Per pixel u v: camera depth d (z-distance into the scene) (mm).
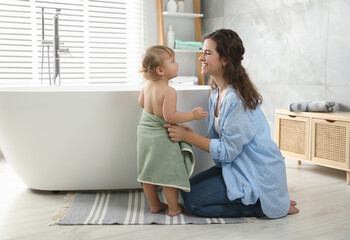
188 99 2221
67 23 3748
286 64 3369
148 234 1674
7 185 2422
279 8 3396
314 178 2668
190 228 1745
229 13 3994
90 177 2229
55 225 1771
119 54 4000
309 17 3119
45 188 2250
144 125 1893
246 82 1826
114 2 3920
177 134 1817
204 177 2033
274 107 3531
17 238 1630
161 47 1833
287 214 1939
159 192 2283
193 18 4375
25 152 2164
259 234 1683
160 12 4031
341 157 2594
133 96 2145
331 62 2963
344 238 1645
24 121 2102
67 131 2127
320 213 1959
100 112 2125
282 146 3100
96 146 2172
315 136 2795
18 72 3537
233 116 1765
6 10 3459
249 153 1833
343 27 2848
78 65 3822
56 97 2078
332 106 2793
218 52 1838
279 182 1851
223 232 1701
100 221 1807
